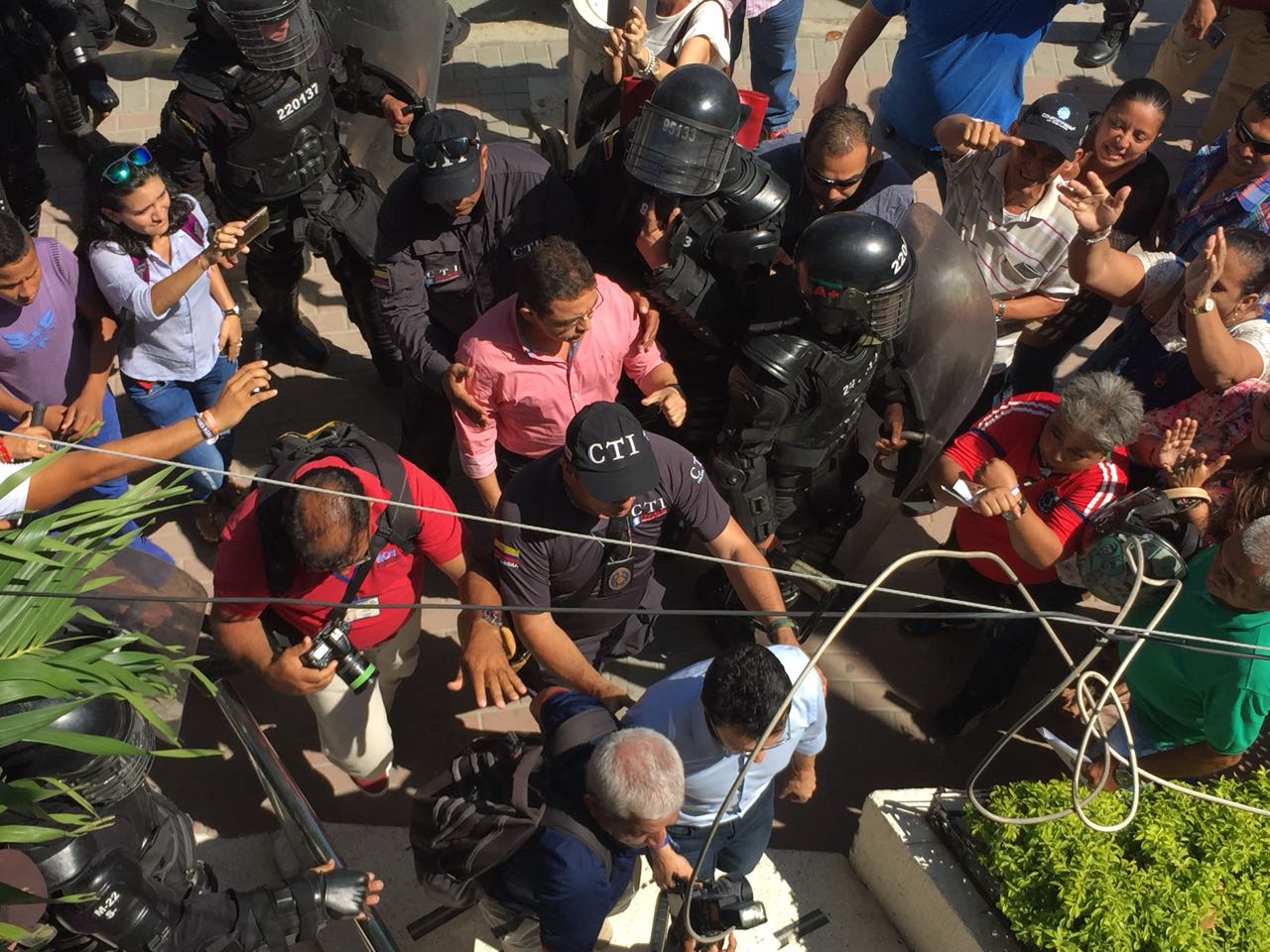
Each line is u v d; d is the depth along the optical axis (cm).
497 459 415
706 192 367
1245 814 331
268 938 294
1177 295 420
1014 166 425
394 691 422
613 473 304
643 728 276
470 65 739
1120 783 342
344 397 552
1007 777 433
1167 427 412
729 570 358
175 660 255
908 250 342
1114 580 330
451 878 286
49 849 248
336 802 412
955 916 338
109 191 380
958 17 506
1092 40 779
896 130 557
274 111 436
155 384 435
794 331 352
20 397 405
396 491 332
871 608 474
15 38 519
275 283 511
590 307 343
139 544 434
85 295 403
